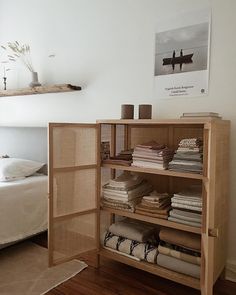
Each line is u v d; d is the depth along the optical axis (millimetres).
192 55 2002
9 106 3258
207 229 1173
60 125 1792
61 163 1822
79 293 1709
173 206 1746
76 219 1932
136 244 1920
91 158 1978
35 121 3014
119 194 1952
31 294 1685
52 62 2820
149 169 1790
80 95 2627
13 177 2447
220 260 1747
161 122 1717
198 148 1646
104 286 1788
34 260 2105
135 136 2213
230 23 1853
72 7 2639
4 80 3242
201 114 1715
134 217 1883
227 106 1887
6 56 3248
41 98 2934
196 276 1655
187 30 2016
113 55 2396
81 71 2607
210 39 1926
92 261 2113
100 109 2502
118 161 1939
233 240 1893
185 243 1698
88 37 2543
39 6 2891
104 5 2428
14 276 1881
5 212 2137
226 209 1832
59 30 2746
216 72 1915
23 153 3051
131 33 2285
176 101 2092
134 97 2295
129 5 2285
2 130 3262
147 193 2078
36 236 2547
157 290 1756
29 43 3006
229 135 1849
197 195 1716
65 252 1883
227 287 1805
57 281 1827
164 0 2107
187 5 2012
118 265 2061
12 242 2195
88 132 1946
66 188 1863
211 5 1917
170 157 1826
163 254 1797
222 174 1696
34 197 2379
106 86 2455
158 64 2154
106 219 2252
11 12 3154
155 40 2160
